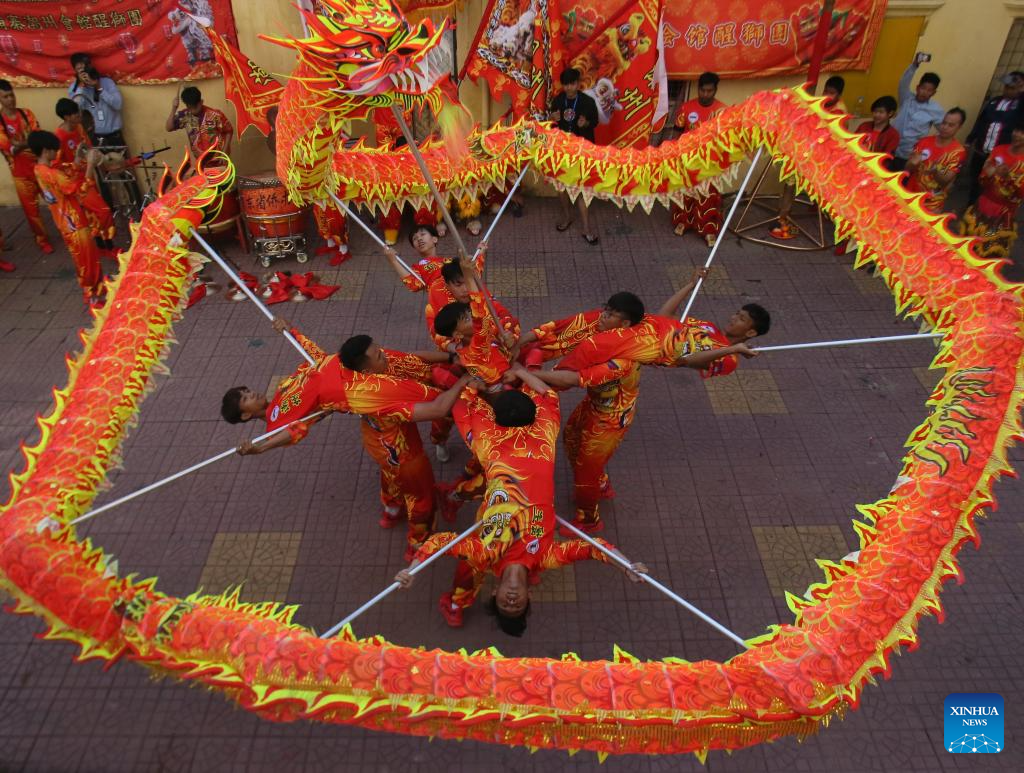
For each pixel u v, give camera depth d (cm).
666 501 528
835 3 764
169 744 392
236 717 404
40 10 734
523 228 851
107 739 394
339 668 252
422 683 251
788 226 823
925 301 318
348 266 780
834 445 570
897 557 276
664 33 793
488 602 425
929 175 719
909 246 327
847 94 838
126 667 426
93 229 691
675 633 447
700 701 250
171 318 367
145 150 838
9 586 262
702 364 411
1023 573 477
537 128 486
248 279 741
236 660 255
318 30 301
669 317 449
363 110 331
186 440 569
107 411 319
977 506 280
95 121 787
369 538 501
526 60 775
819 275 769
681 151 444
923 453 293
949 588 468
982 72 828
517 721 245
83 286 709
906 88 796
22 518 270
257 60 789
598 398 433
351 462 554
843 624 266
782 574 479
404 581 326
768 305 726
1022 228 836
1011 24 794
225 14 755
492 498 345
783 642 270
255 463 552
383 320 699
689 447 570
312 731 398
